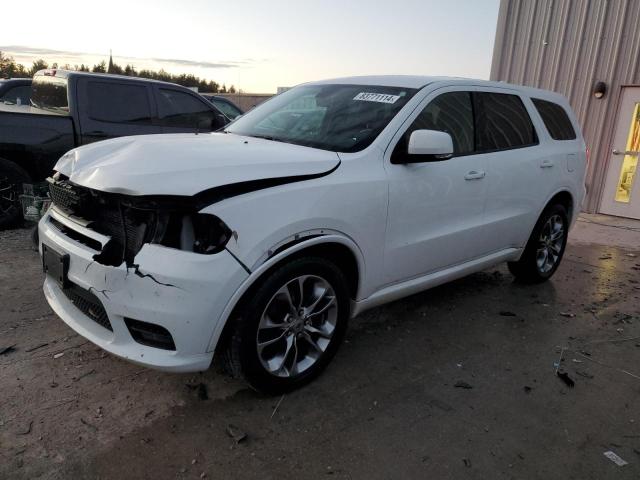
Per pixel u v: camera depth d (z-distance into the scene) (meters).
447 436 2.71
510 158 4.25
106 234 2.69
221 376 3.14
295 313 2.89
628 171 8.93
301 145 3.37
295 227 2.70
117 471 2.34
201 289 2.42
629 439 2.77
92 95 6.23
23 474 2.29
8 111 5.69
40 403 2.78
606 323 4.32
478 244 4.11
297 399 2.96
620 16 8.65
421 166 3.46
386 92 3.71
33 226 6.25
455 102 3.88
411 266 3.56
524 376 3.37
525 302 4.68
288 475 2.38
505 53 10.23
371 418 2.82
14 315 3.80
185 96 7.06
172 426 2.66
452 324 4.10
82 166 2.92
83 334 2.77
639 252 6.80
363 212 3.06
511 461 2.55
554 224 5.13
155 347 2.56
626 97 8.77
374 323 4.04
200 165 2.60
